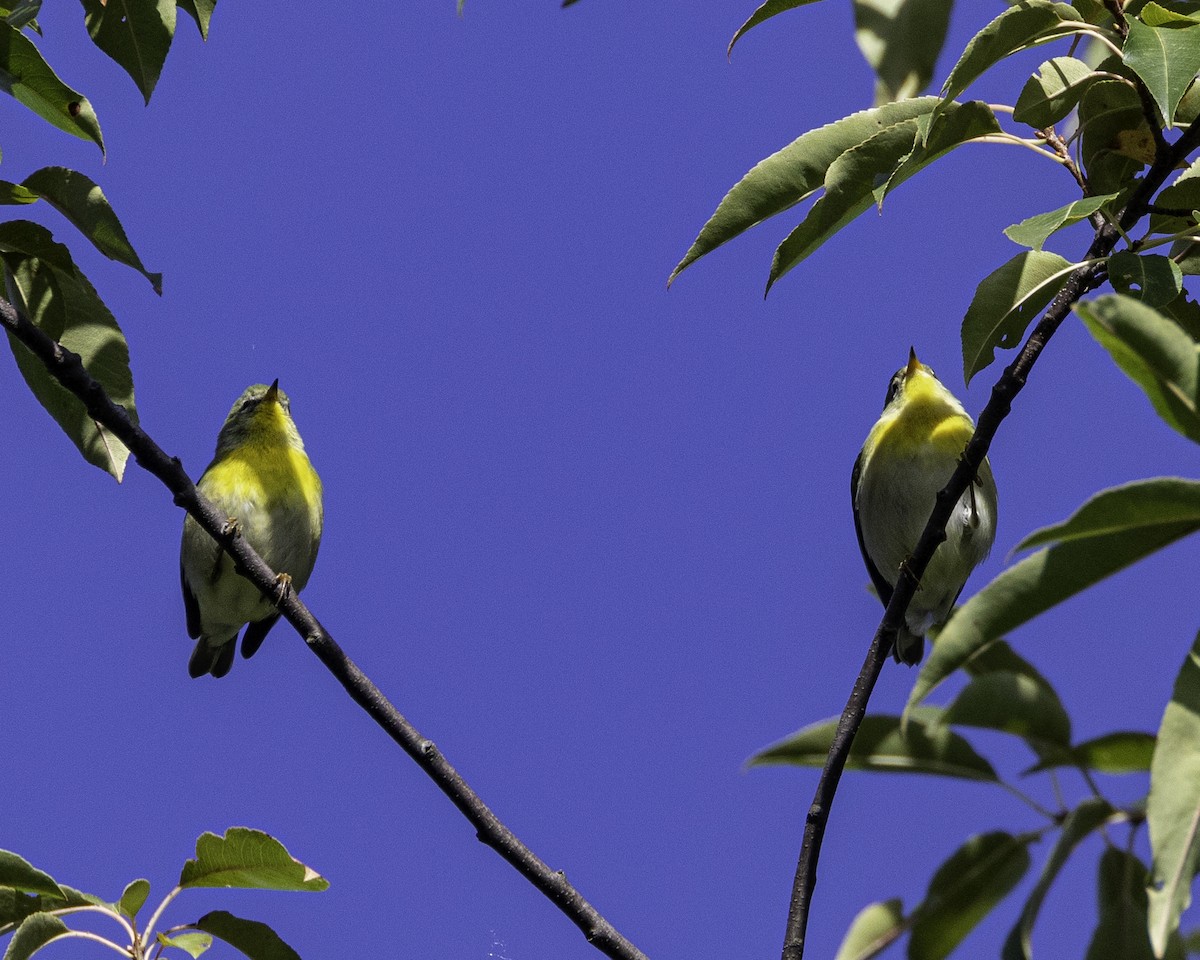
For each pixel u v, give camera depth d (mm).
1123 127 8086
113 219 8180
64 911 6801
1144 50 6441
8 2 8523
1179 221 8125
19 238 8266
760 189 8055
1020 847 6422
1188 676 4703
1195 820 4555
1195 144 7520
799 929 6941
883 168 7887
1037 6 7098
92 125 7941
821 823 7062
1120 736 6207
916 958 6559
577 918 7422
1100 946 6023
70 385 7953
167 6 8641
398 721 7887
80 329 8711
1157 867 4535
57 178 8102
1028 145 8039
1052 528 4730
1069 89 7770
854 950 6570
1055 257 8219
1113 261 7078
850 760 6961
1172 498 4602
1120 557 5004
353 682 7996
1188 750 4621
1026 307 8289
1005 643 6609
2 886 6801
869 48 8875
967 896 6516
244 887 7059
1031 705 6250
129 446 8258
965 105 7848
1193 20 7000
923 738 6785
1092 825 5938
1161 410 4395
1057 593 5266
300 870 6906
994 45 7180
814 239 8055
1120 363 4379
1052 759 6359
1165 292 6898
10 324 7695
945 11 8781
